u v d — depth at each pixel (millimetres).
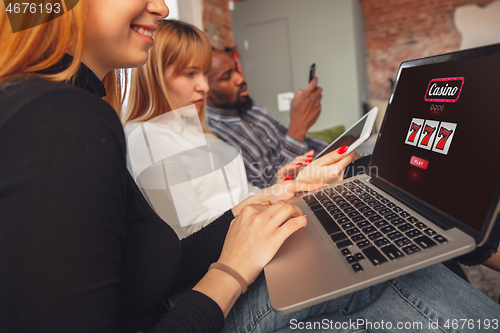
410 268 360
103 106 307
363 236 456
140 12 403
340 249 438
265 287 507
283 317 487
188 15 2918
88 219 271
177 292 580
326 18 3564
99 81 421
